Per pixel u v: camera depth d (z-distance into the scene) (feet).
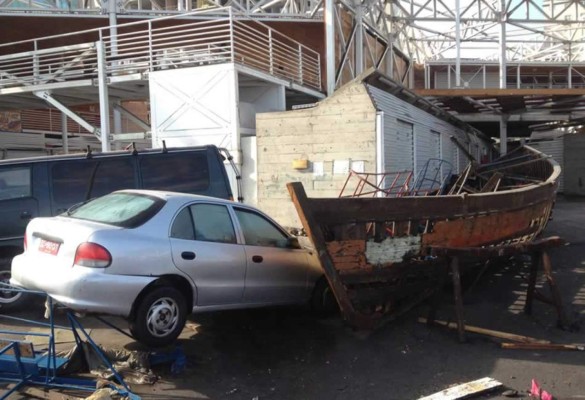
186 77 46.83
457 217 22.80
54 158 24.93
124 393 14.47
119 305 16.47
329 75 65.26
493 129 110.63
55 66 64.54
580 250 37.99
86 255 16.30
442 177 60.39
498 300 25.30
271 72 54.39
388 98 46.39
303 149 44.01
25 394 14.79
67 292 16.15
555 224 53.52
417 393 15.39
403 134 48.73
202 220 19.27
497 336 20.02
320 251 19.29
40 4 72.28
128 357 17.01
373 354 18.45
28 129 80.64
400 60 98.22
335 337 20.22
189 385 15.83
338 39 68.64
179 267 17.85
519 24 93.45
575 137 97.81
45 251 17.57
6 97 55.72
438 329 21.04
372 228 20.65
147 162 25.98
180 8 70.59
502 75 92.79
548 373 16.78
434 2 93.04
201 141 46.52
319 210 19.20
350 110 42.47
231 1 70.44
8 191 24.04
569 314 23.16
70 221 18.02
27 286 17.62
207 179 26.61
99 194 25.05
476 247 22.39
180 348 17.63
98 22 65.41
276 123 44.78
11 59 54.54
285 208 44.57
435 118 61.57
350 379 16.38
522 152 60.80
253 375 16.66
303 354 18.47
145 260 17.04
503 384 15.88
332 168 43.14
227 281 19.27
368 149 42.01
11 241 23.68
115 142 57.52
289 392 15.47
